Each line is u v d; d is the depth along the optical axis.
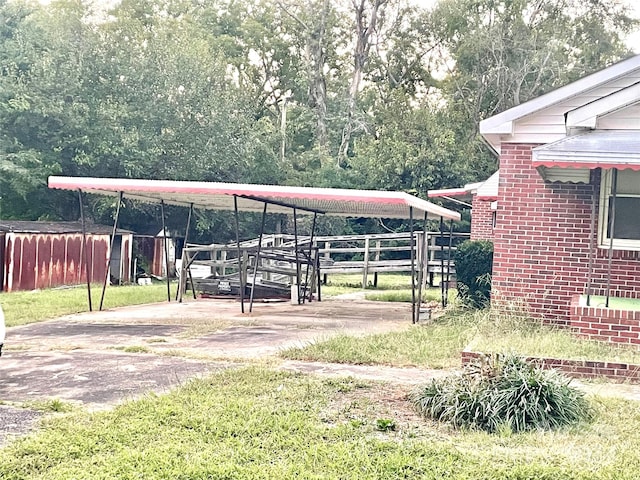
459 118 34.75
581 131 10.07
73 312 13.59
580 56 36.94
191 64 27.30
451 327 11.11
